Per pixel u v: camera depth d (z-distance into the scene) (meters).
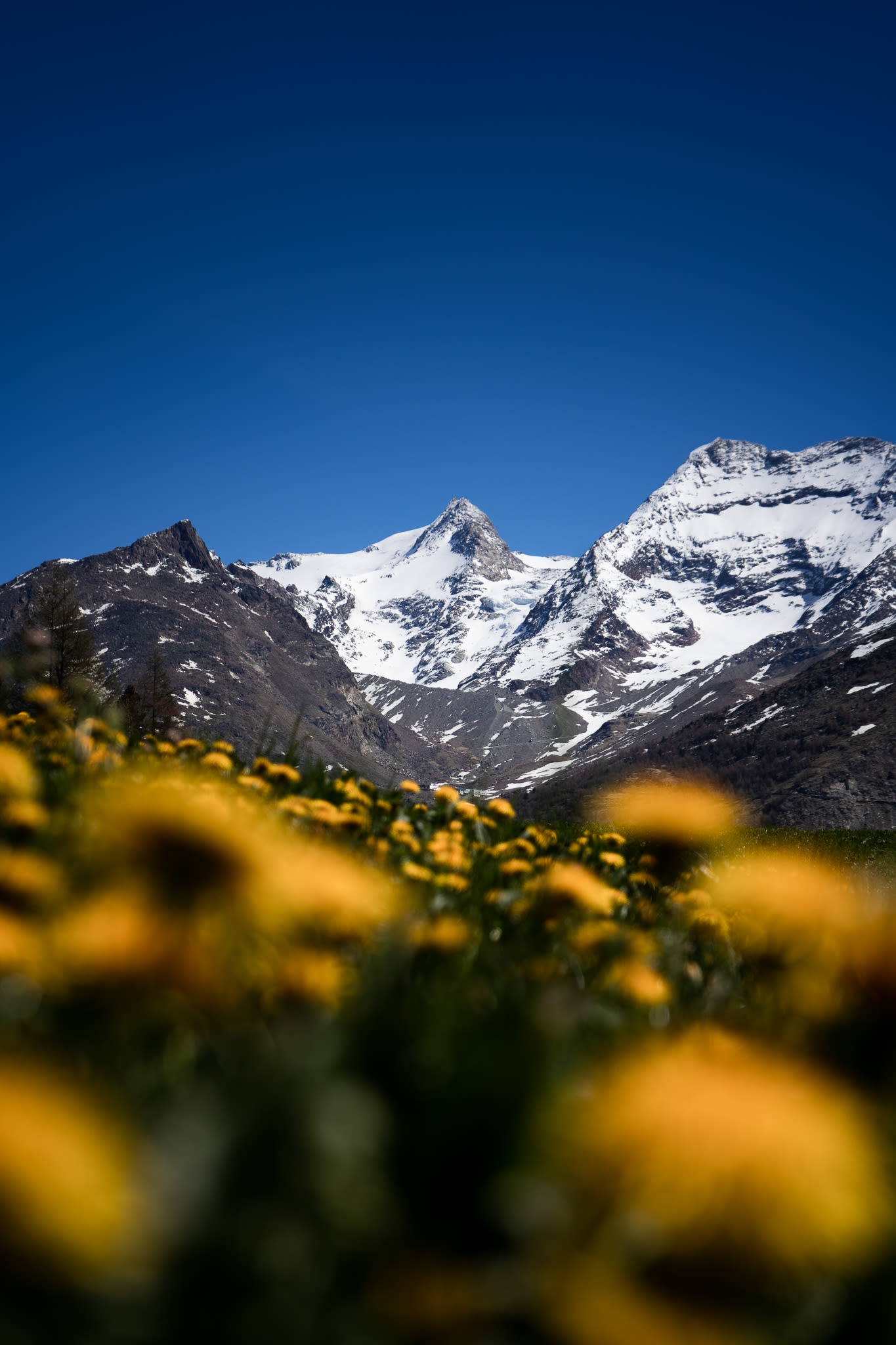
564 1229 0.70
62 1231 0.56
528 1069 0.93
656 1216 0.60
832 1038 1.14
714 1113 0.63
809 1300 0.68
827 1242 0.57
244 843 1.20
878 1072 1.08
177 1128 0.86
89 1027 1.22
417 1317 0.74
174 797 1.21
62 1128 0.62
